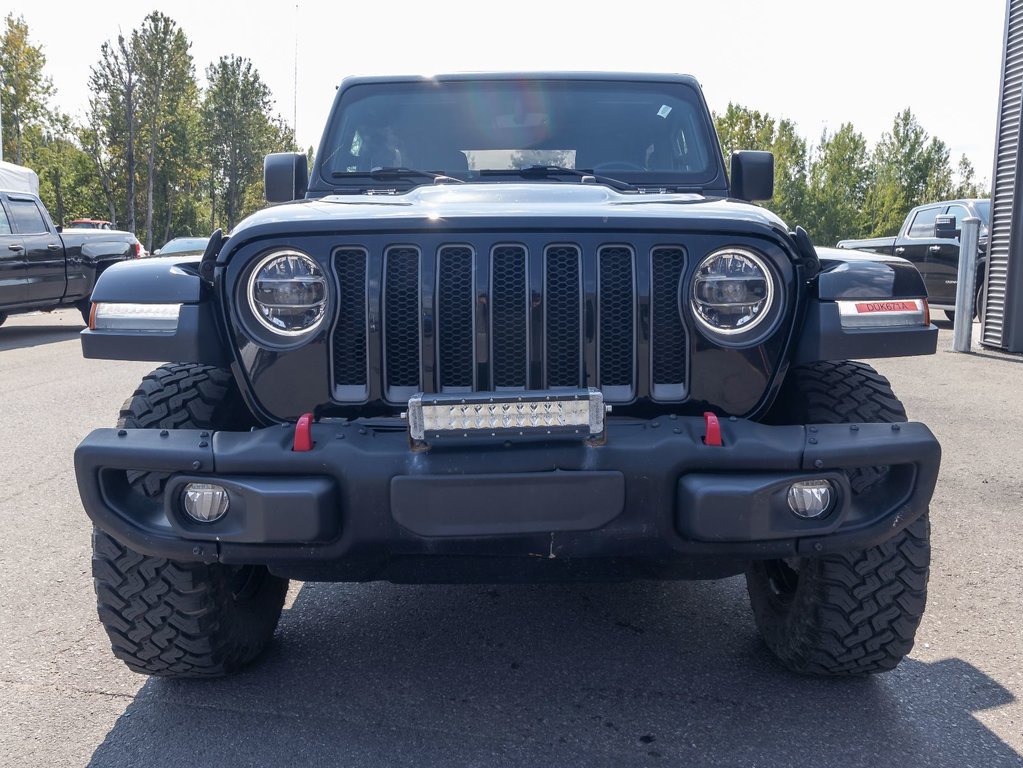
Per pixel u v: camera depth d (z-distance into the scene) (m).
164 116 60.34
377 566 2.24
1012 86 9.86
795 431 2.19
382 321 2.25
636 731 2.39
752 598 2.98
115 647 2.51
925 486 2.19
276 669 2.80
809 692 2.61
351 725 2.44
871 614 2.42
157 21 58.97
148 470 2.15
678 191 3.63
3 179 12.68
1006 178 9.98
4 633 3.04
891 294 2.33
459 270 2.27
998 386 7.86
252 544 2.15
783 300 2.30
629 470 2.12
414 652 2.92
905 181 67.00
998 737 2.35
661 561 2.21
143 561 2.40
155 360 2.30
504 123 3.74
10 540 4.00
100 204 60.88
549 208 2.36
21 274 11.12
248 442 2.15
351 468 2.11
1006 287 9.94
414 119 3.76
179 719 2.47
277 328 2.28
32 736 2.38
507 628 3.11
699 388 2.30
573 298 2.28
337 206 2.49
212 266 2.41
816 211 55.41
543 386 2.27
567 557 2.16
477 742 2.34
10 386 8.12
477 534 2.09
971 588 3.40
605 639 3.01
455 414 2.07
